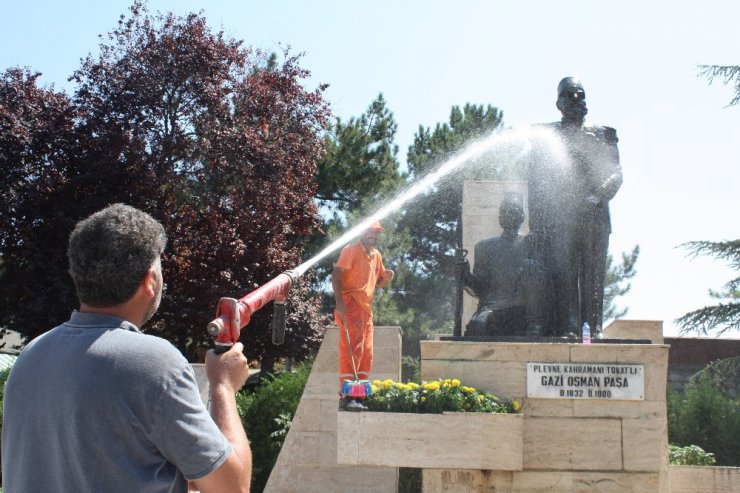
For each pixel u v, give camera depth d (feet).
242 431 10.69
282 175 81.51
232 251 77.15
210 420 10.04
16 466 9.98
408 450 28.58
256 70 93.97
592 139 35.91
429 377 30.78
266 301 12.34
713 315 70.23
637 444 29.73
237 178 81.97
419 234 84.43
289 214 83.76
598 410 29.99
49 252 73.36
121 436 9.64
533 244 35.70
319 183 98.02
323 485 35.01
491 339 31.76
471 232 44.70
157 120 79.20
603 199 35.14
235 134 78.89
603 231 35.55
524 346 30.53
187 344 86.38
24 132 74.59
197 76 78.18
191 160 78.43
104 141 75.66
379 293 75.46
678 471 34.45
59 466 9.64
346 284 32.14
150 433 9.67
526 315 34.65
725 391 62.95
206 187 80.84
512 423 28.66
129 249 10.54
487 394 29.71
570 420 29.94
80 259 10.51
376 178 98.73
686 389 59.11
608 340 31.76
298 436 35.58
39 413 9.85
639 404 30.01
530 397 30.19
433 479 29.30
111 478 9.57
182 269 77.10
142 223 10.87
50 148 76.69
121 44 81.97
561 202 35.40
